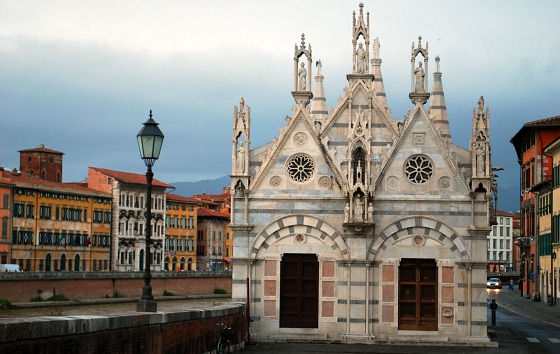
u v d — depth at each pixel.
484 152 59.72
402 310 59.75
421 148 60.25
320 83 70.81
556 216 118.88
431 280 59.84
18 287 117.38
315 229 60.44
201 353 43.69
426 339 59.22
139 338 34.94
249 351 52.53
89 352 30.11
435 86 69.12
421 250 59.81
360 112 60.44
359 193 59.44
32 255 187.00
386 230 59.97
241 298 60.50
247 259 60.47
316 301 60.31
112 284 137.75
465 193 59.78
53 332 27.59
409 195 59.94
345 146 61.91
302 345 57.66
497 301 131.00
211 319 45.69
